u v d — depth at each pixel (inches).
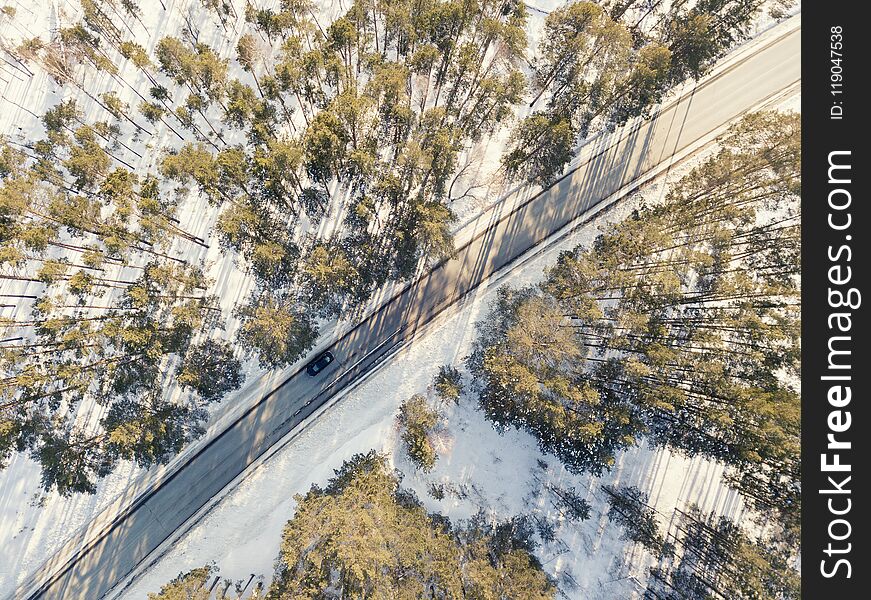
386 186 1429.6
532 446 1642.5
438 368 1670.8
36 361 1380.4
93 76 1699.1
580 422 1360.7
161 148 1685.5
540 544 1603.1
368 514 1322.6
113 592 1621.6
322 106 1529.3
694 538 1535.4
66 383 1378.0
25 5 1713.8
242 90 1502.2
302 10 1581.0
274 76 1549.0
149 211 1384.1
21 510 1611.7
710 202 1460.4
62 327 1344.7
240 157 1437.0
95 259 1350.9
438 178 1473.9
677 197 1541.6
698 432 1385.3
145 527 1649.9
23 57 1664.6
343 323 1686.8
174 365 1619.1
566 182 1729.8
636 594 1566.2
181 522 1654.8
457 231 1710.1
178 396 1617.9
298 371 1681.8
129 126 1689.2
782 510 1373.0
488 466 1637.6
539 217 1727.4
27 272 1581.0
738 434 1280.8
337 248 1528.1
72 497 1633.9
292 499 1653.5
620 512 1603.1
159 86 1601.9
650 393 1349.7
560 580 1583.4
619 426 1391.5
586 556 1600.6
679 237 1493.6
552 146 1536.7
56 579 1617.9
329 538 1269.7
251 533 1654.8
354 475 1497.3
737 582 1374.3
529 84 1681.8
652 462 1635.1
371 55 1499.8
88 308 1558.8
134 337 1330.0
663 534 1582.2
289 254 1502.2
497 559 1430.9
